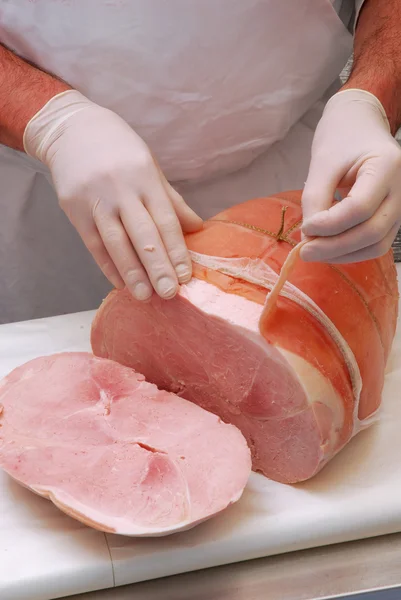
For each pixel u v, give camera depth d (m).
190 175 1.64
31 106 1.38
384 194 1.13
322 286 1.16
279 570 1.07
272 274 1.16
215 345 1.17
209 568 1.07
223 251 1.21
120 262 1.23
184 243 1.23
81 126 1.34
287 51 1.48
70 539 1.07
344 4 1.61
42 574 1.02
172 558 1.04
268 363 1.12
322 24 1.48
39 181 1.70
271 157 1.70
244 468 1.09
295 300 1.14
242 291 1.16
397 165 1.16
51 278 1.88
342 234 1.10
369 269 1.25
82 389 1.23
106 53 1.42
